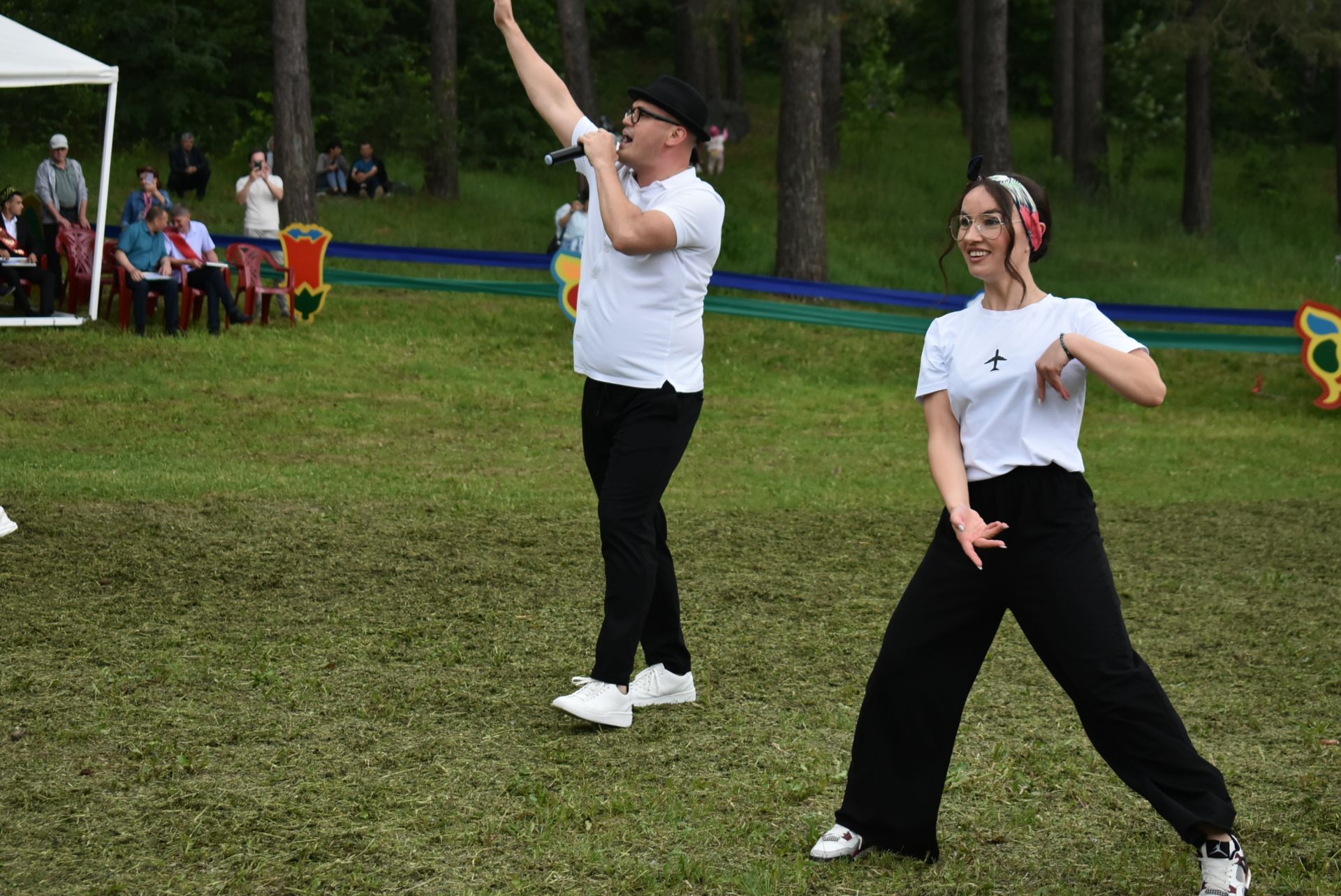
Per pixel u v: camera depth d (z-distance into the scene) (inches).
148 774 154.1
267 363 539.8
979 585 127.7
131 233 565.9
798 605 249.0
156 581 243.8
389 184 1000.2
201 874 130.0
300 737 169.3
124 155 1056.8
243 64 1206.9
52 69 530.0
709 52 1341.0
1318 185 1311.5
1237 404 615.2
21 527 275.4
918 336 690.2
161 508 299.9
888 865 136.3
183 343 556.1
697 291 177.9
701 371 182.1
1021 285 125.4
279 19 761.0
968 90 1385.3
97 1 1108.5
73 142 1059.3
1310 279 963.3
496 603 241.4
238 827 140.9
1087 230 1064.2
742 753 169.3
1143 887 132.7
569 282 653.9
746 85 1600.6
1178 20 932.0
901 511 352.2
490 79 1278.3
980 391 125.3
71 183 607.5
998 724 182.7
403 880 130.3
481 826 143.3
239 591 240.5
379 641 214.1
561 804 149.2
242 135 1135.6
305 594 241.0
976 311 128.4
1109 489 403.2
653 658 189.9
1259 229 1124.5
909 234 1013.8
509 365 579.2
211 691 186.2
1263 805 155.5
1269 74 918.4
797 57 752.3
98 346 540.4
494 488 354.9
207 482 337.1
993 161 915.4
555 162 175.9
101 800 147.0
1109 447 489.1
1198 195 1088.2
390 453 410.0
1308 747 176.1
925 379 130.2
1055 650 124.7
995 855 140.4
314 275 613.6
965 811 151.9
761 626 234.1
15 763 157.2
